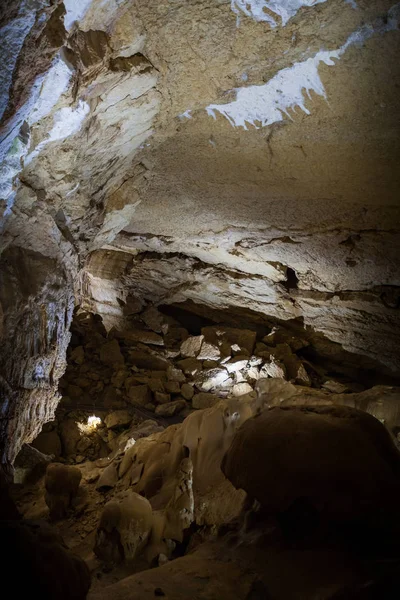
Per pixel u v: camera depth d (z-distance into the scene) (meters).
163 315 10.56
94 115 3.17
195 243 7.30
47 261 4.12
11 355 3.90
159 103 3.49
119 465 5.33
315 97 3.37
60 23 2.03
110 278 9.73
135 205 5.46
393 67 2.92
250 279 8.12
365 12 2.57
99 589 2.22
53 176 3.40
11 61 1.88
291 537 2.46
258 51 2.95
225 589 2.19
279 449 2.49
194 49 2.95
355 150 3.91
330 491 2.32
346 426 2.55
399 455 2.60
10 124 2.16
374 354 8.10
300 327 9.02
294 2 2.55
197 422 4.50
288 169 4.45
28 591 1.36
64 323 5.18
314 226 5.68
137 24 2.70
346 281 6.92
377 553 2.26
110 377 9.91
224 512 3.46
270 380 4.63
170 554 3.22
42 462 6.12
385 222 5.11
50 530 1.66
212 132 4.06
